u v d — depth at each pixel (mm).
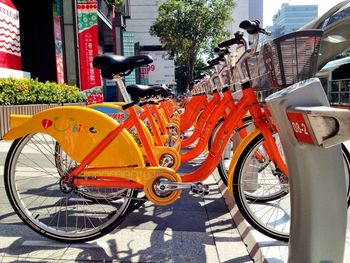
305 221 1276
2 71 7598
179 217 2766
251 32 2213
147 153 2297
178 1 15102
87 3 11234
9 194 2240
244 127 2770
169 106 5199
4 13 7723
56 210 2816
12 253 2152
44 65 12414
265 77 2131
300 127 1162
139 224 2625
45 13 12242
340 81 12781
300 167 1247
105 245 2266
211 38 15336
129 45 22734
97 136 2168
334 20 3365
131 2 28141
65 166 2486
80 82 11500
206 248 2248
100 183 2205
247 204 2285
